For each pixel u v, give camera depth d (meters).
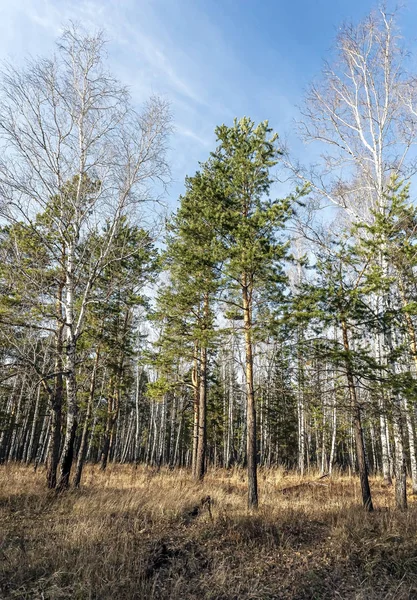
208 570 6.16
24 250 11.43
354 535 7.46
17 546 6.37
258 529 7.90
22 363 11.02
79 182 11.98
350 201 14.55
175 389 19.53
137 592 5.22
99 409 20.31
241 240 10.94
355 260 11.06
